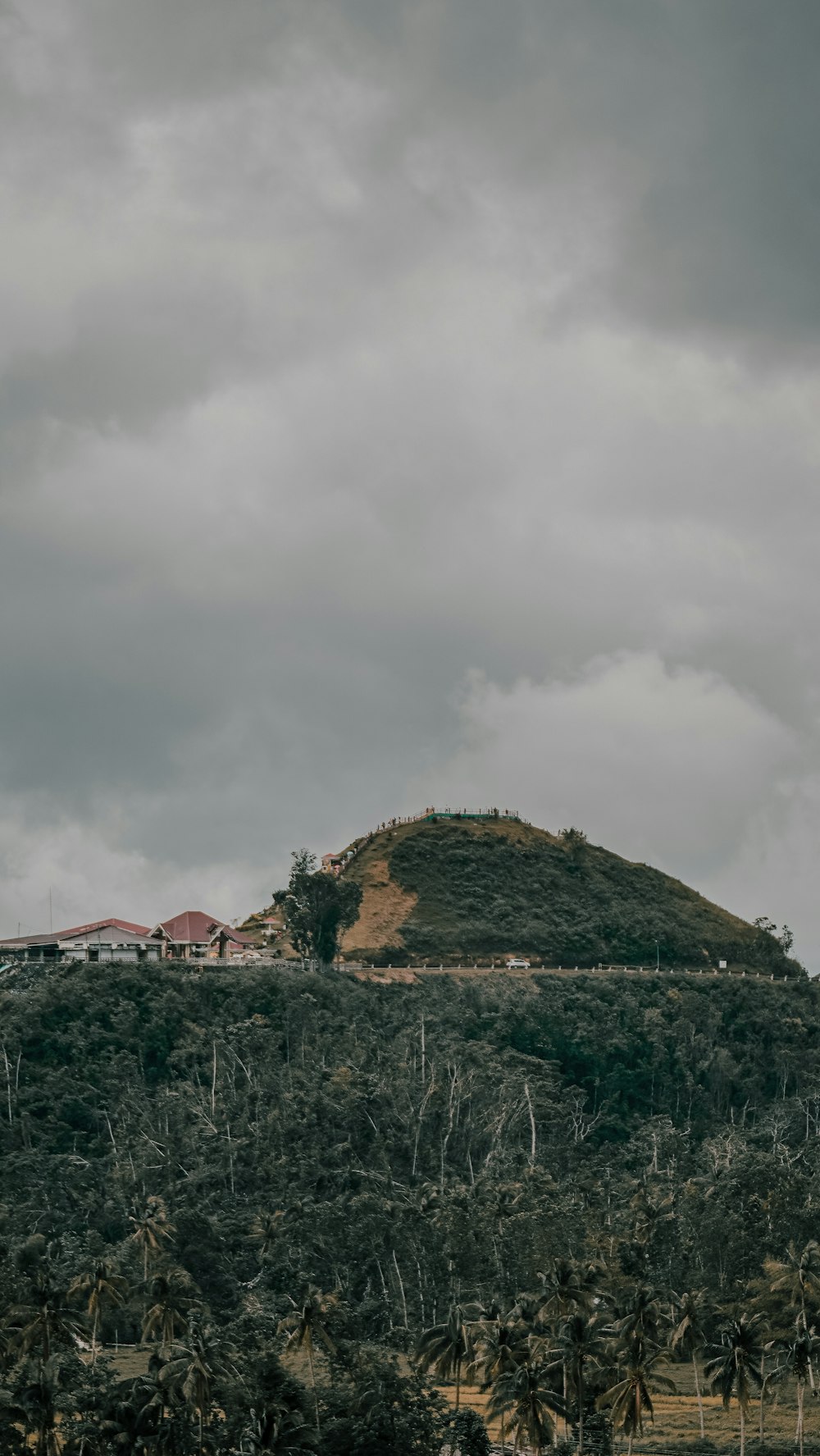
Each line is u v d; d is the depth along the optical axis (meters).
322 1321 134.88
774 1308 156.88
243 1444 119.31
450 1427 128.38
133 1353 164.25
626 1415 122.25
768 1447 136.88
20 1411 115.81
